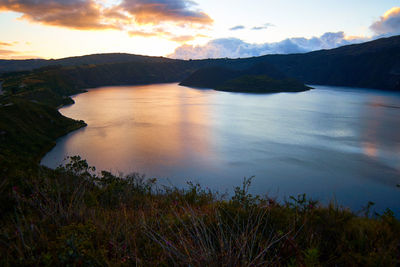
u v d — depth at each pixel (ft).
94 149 212.84
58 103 478.59
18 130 212.84
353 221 15.94
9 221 15.87
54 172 31.65
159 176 156.25
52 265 10.77
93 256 10.84
